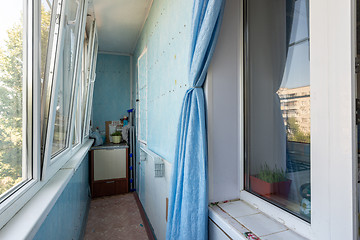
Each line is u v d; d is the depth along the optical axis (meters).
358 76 0.60
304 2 0.81
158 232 1.97
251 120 1.11
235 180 1.16
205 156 1.05
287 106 0.89
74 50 1.48
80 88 2.25
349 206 0.60
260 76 1.03
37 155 0.91
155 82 2.26
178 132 1.22
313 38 0.70
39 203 0.81
